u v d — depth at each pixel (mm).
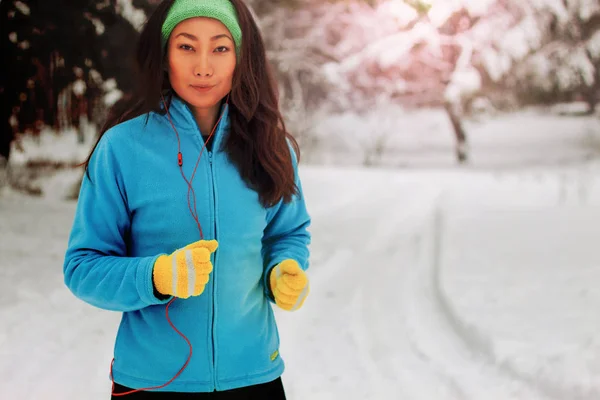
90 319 5090
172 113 2012
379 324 5336
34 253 7258
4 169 12086
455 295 5820
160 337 1943
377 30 27656
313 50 28297
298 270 1967
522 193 13914
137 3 9242
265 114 2092
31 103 10055
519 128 30422
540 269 6699
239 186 2027
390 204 13141
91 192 1965
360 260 7906
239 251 2014
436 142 30906
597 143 27609
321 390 3980
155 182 1961
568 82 26281
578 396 3602
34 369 4043
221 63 1977
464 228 9453
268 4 20016
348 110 31469
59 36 9359
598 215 10094
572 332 4602
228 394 2004
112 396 2018
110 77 9516
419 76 29266
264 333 2086
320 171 18500
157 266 1754
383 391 3969
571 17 24797
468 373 4195
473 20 25797
